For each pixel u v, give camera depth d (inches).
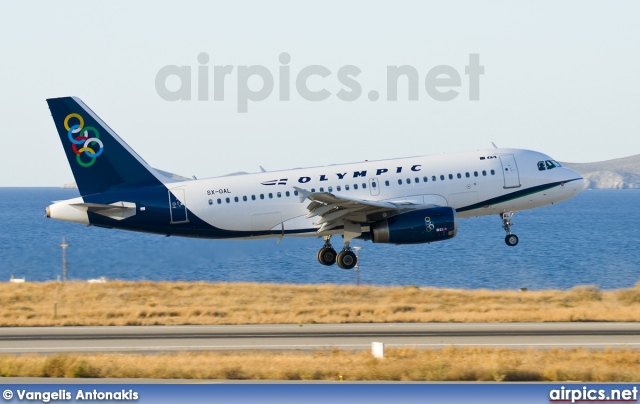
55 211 6555.1
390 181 6501.0
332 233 6579.7
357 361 3946.9
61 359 3873.0
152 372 3752.5
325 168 6604.3
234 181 6560.0
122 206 6471.5
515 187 6643.7
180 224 6525.6
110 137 6584.6
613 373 3676.2
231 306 6683.1
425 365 3745.1
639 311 5935.0
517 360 3912.4
